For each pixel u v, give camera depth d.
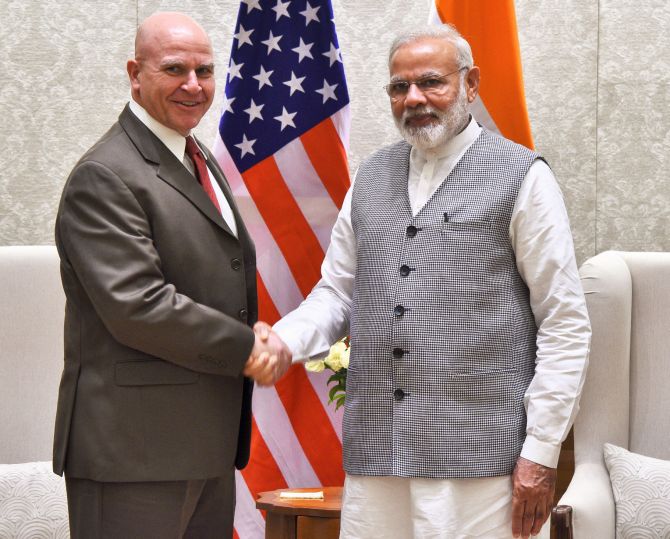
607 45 4.01
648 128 4.00
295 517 3.21
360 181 2.79
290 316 2.77
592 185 4.02
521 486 2.44
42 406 3.63
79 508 2.50
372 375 2.56
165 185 2.52
